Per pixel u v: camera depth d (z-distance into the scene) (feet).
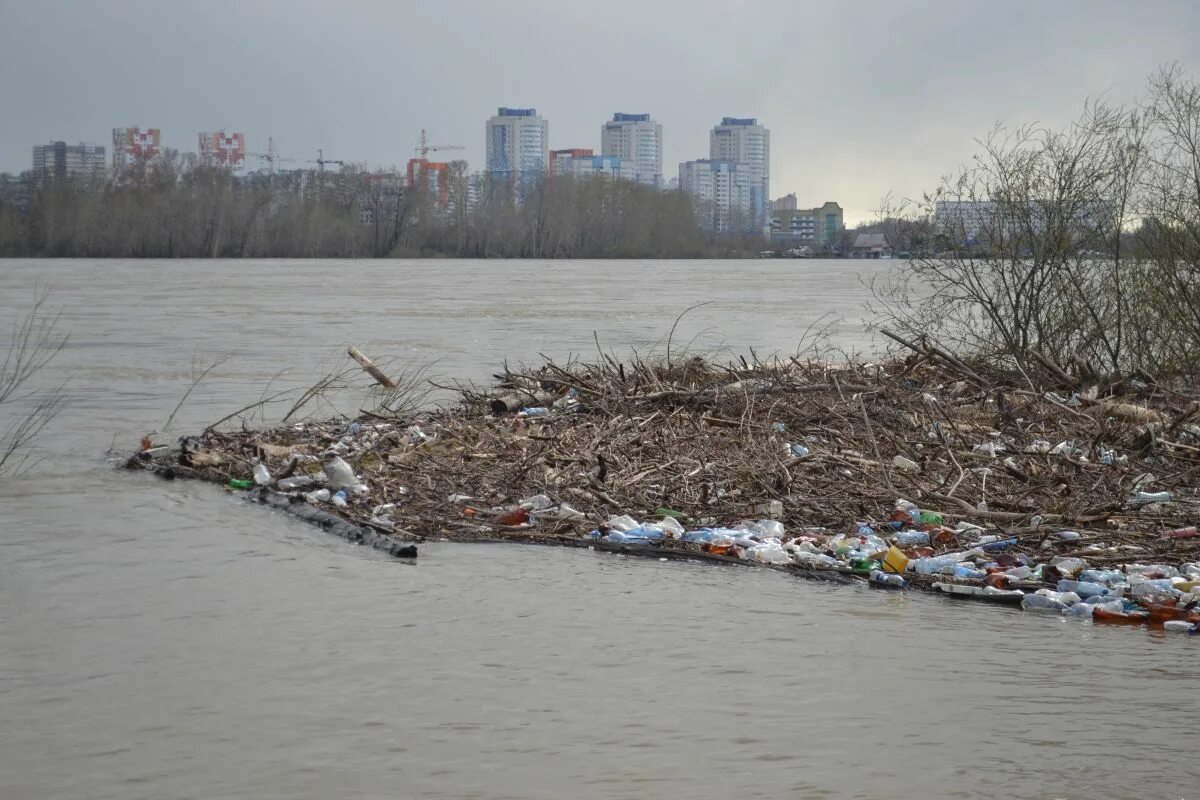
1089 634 29.30
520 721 23.93
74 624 29.78
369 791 21.03
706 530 37.91
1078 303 67.62
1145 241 66.03
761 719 24.06
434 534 38.60
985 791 21.03
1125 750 22.61
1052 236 66.74
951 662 27.25
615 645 28.30
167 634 29.01
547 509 40.70
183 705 24.68
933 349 64.03
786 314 160.56
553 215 581.12
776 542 36.45
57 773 21.70
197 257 531.50
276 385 79.10
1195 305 64.49
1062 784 21.27
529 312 166.61
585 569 34.91
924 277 69.92
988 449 46.75
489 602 31.63
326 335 123.24
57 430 60.18
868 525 38.42
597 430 50.67
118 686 25.70
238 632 29.17
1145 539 35.96
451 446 49.90
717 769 21.85
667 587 33.06
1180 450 46.01
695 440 48.62
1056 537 36.11
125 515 41.39
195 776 21.58
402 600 31.81
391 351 104.58
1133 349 66.59
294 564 35.35
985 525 37.63
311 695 25.23
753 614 30.68
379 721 23.93
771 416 52.60
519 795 20.89
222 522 40.50
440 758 22.29
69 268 378.32
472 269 407.85
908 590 32.99
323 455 49.03
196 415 65.46
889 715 24.26
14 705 24.67
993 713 24.34
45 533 38.86
